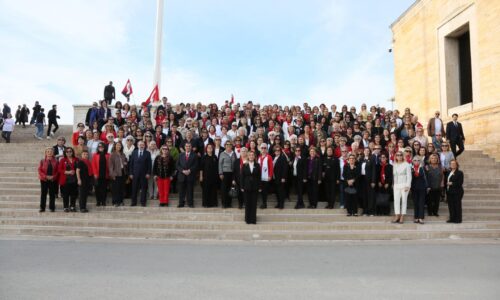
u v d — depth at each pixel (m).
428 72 21.47
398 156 10.57
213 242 8.77
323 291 5.07
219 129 14.68
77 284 5.29
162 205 11.48
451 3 19.47
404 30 23.94
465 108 18.36
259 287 5.23
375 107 16.89
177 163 11.57
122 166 11.47
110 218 10.47
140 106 19.45
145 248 7.95
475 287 5.28
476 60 17.66
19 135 20.97
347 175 11.18
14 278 5.55
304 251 7.78
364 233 9.45
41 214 10.51
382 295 4.92
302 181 11.61
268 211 11.12
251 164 10.25
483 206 11.91
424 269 6.27
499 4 16.25
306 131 13.28
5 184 12.41
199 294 4.91
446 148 12.16
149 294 4.89
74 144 12.89
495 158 15.76
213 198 11.62
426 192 10.91
